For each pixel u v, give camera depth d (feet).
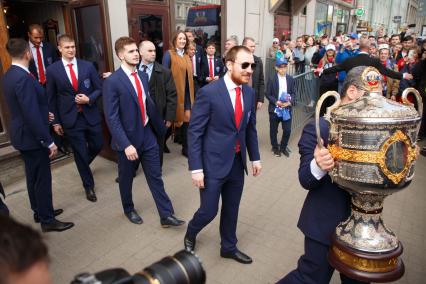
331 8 51.52
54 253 9.59
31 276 1.86
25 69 9.23
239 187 8.65
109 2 16.43
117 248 9.82
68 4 16.67
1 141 13.99
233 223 8.93
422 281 8.36
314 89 23.86
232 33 26.40
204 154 8.16
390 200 12.70
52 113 12.24
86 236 10.41
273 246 9.87
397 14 108.47
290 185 13.97
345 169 4.32
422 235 10.42
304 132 5.85
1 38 13.41
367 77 4.76
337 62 21.20
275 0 29.91
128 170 10.51
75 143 12.32
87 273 2.47
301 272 5.92
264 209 12.03
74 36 16.94
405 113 4.13
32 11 19.45
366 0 78.33
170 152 17.90
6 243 1.82
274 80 16.66
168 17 19.89
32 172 10.19
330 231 5.49
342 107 4.47
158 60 19.98
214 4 25.00
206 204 8.28
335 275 8.49
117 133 9.58
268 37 31.24
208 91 7.78
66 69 11.93
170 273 2.88
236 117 7.94
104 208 12.13
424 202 12.57
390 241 4.64
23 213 11.93
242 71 7.51
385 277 4.54
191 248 9.20
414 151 4.23
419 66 19.16
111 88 9.50
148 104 10.23
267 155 17.52
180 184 14.02
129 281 2.61
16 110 9.36
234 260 9.16
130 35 17.83
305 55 33.91
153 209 12.02
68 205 12.38
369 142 4.06
